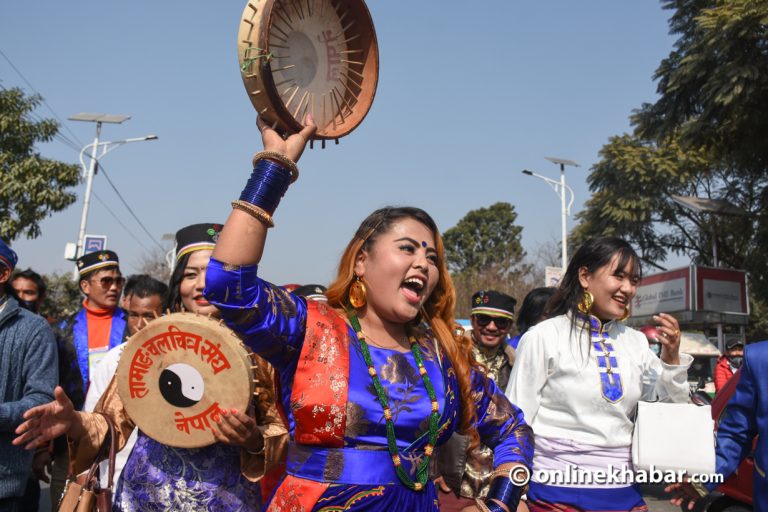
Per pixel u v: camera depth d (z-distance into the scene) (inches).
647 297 948.0
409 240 90.4
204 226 133.3
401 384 86.4
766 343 124.9
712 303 851.4
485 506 91.2
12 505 144.8
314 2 89.4
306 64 88.9
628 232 1097.4
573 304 146.5
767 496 119.6
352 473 81.4
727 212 933.8
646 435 132.3
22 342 146.8
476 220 2385.6
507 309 203.2
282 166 81.6
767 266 879.7
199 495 110.5
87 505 106.4
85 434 110.0
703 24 628.1
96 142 845.8
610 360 142.1
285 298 84.8
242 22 82.8
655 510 283.7
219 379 106.5
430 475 88.6
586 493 137.7
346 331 87.4
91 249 674.8
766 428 120.6
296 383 83.1
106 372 141.2
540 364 142.9
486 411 100.2
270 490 110.7
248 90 83.3
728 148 778.8
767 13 587.5
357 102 94.3
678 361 134.8
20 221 650.2
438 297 99.3
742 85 617.3
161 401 108.0
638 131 821.9
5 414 135.9
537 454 141.6
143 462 112.6
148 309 201.9
